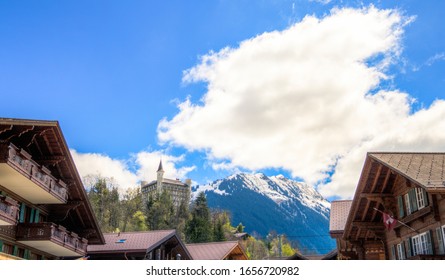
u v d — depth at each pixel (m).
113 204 107.12
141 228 107.44
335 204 37.91
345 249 33.91
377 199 24.19
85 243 29.95
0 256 14.72
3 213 19.56
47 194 24.27
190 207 134.38
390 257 25.67
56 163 24.45
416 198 21.34
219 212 151.88
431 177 18.05
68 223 30.20
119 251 32.59
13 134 20.72
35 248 26.36
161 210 115.69
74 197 27.86
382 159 21.19
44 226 24.17
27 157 21.22
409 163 20.28
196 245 45.62
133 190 119.00
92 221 29.58
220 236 93.19
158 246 35.28
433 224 20.02
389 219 22.22
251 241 124.75
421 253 21.30
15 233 23.83
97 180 111.50
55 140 23.42
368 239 28.70
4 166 19.77
